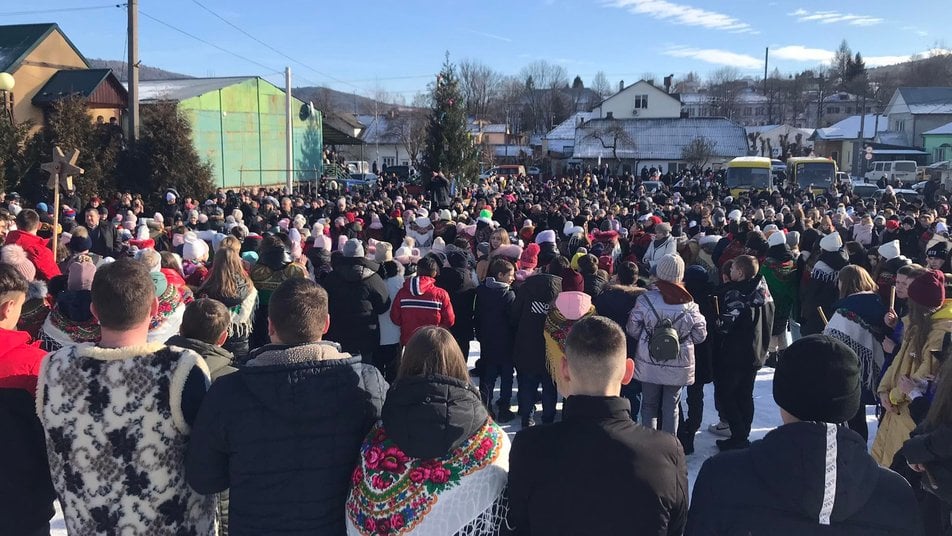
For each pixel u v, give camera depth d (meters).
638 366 4.89
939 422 2.69
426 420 2.18
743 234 9.02
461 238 8.36
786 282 7.63
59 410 2.27
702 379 5.31
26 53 22.84
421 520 2.23
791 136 64.69
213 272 4.86
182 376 2.34
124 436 2.27
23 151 19.62
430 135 29.48
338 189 26.88
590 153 52.66
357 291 5.66
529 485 2.20
